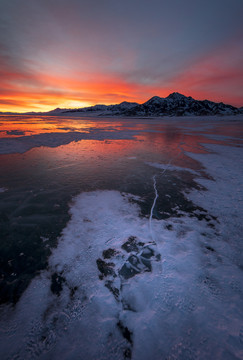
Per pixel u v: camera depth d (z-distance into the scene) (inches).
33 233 132.0
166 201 183.8
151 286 90.2
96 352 65.7
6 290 89.7
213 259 107.4
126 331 72.1
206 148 485.4
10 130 828.0
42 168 286.0
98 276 96.7
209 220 150.6
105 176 255.4
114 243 121.0
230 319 74.6
